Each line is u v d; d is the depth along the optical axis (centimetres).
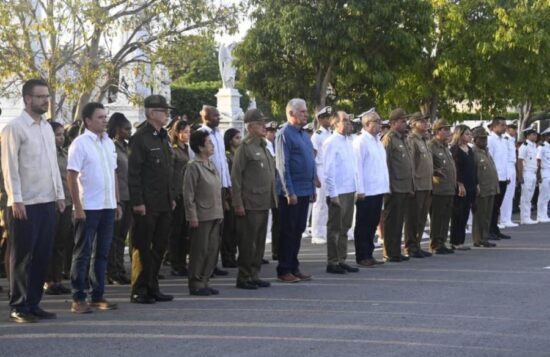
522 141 2120
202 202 1078
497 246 1605
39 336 844
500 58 2889
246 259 1131
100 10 1730
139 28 1812
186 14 1792
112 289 1148
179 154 1259
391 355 764
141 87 2064
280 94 3095
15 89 1938
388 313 955
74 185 955
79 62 1791
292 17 2811
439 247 1495
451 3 2919
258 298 1058
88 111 980
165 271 1319
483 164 1606
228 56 2641
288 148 1173
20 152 905
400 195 1379
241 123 2625
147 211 1015
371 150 1321
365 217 1324
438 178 1477
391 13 2777
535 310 970
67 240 1198
